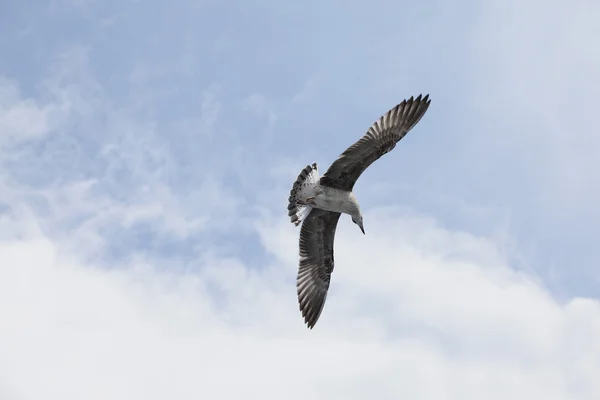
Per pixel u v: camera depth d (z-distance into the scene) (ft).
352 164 63.87
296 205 63.77
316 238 72.64
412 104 64.80
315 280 74.33
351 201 64.13
